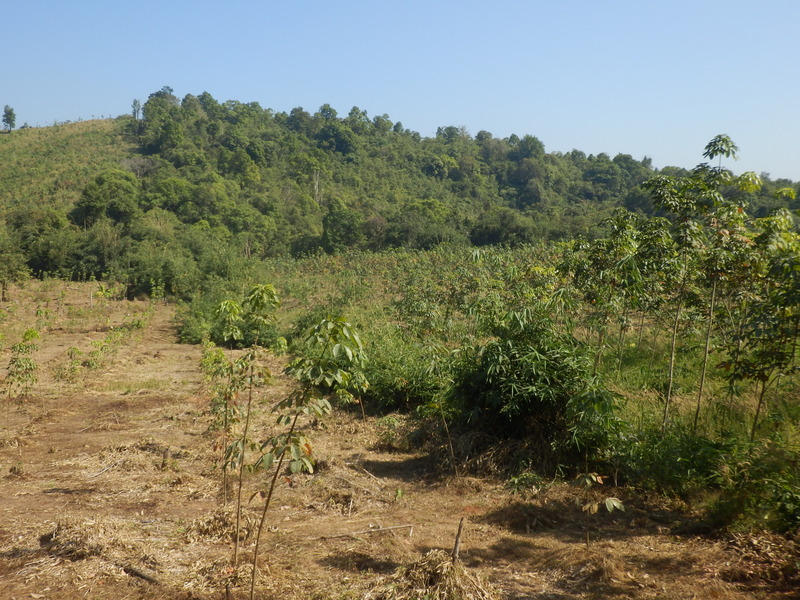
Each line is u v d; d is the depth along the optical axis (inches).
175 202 2615.7
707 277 287.0
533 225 1987.0
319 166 3518.7
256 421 394.6
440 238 2124.8
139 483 280.1
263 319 205.8
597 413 240.5
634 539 193.0
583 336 487.8
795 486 184.2
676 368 386.9
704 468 220.2
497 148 4719.5
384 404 410.6
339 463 285.9
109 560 188.7
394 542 196.2
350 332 136.6
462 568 156.5
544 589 162.4
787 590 149.7
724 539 183.0
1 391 532.7
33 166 3319.4
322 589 165.3
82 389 552.4
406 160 4168.3
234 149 3651.6
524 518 214.5
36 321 1091.3
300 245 2496.3
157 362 738.8
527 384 263.6
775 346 242.4
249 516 220.2
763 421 250.1
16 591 172.6
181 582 174.7
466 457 275.0
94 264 1791.3
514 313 275.3
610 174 3964.1
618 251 341.4
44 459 331.6
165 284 1531.7
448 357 330.6
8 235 1819.6
